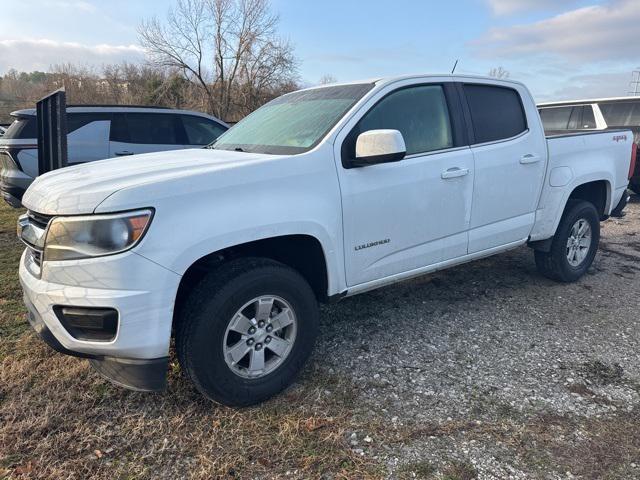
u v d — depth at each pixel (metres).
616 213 5.39
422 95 3.58
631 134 5.24
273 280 2.72
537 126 4.27
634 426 2.62
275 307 2.85
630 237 6.79
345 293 3.18
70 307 2.34
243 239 2.58
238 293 2.59
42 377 3.00
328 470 2.29
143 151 7.40
